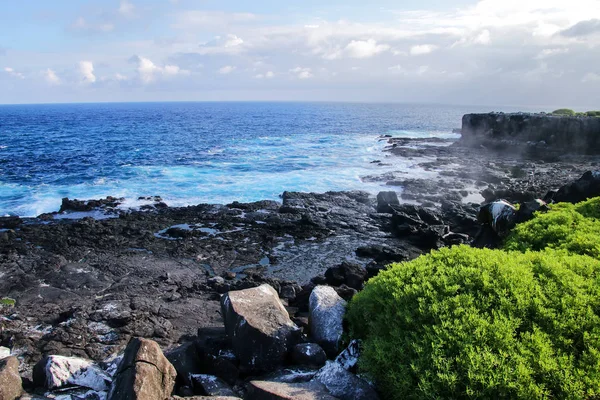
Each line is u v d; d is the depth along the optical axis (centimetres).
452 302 614
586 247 890
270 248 2084
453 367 525
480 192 3189
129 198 3033
